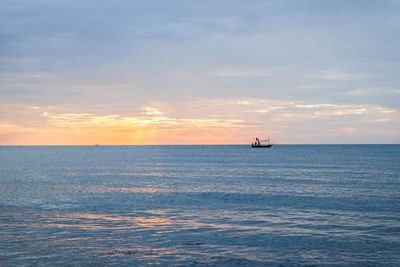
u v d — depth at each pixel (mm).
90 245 27391
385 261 24250
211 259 24688
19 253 25484
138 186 64000
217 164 124500
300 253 25828
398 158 149625
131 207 42875
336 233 30703
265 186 62719
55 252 25750
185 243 28047
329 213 38875
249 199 48812
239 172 91125
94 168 108375
